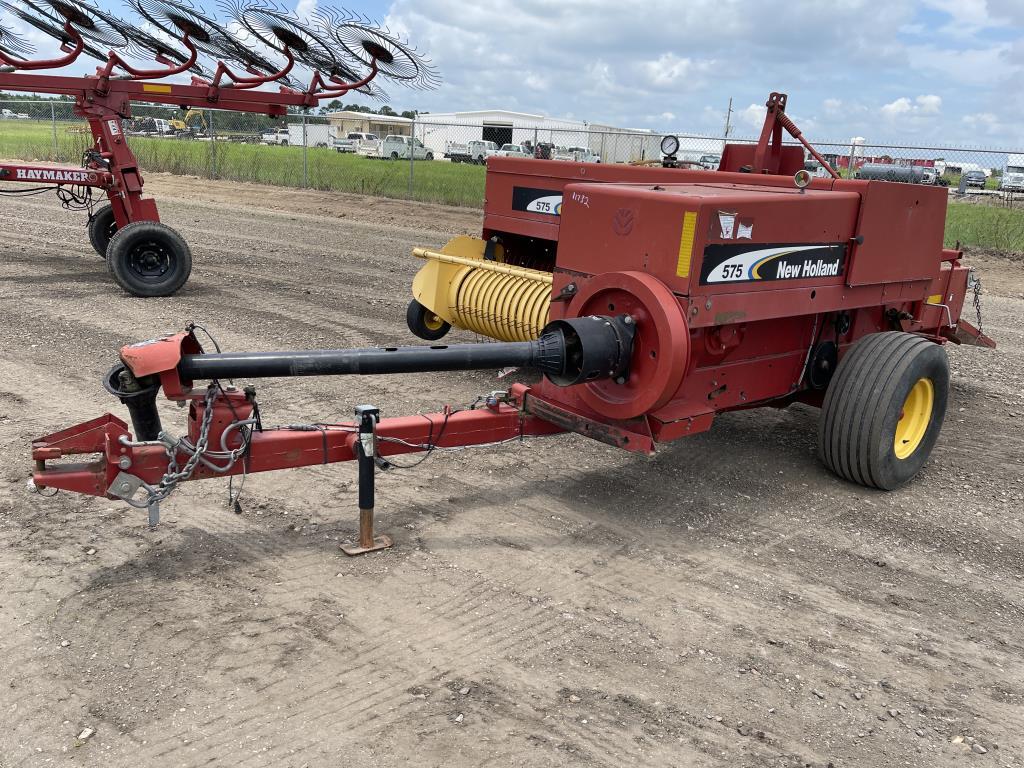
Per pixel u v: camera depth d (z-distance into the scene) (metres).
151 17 8.68
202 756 2.83
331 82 10.25
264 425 5.68
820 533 4.69
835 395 5.13
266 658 3.35
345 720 3.03
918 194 5.19
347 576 3.97
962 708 3.28
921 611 3.96
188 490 4.80
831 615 3.88
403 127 54.03
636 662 3.44
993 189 24.84
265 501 4.71
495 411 4.61
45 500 4.59
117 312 8.77
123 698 3.10
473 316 6.71
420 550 4.26
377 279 11.39
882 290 5.18
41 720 2.98
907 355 4.97
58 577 3.87
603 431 4.34
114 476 3.74
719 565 4.28
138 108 38.69
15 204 19.06
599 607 3.83
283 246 14.21
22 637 3.44
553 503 4.89
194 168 27.30
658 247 4.07
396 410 6.14
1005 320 10.65
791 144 5.80
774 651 3.57
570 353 4.09
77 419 5.68
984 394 7.44
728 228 4.03
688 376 4.43
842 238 4.75
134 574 3.92
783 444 6.05
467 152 42.00
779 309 4.48
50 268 11.17
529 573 4.09
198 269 11.62
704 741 3.01
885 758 2.98
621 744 2.97
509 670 3.34
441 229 17.66
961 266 6.70
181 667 3.28
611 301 4.27
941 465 5.77
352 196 22.72
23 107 31.25
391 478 5.11
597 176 6.32
